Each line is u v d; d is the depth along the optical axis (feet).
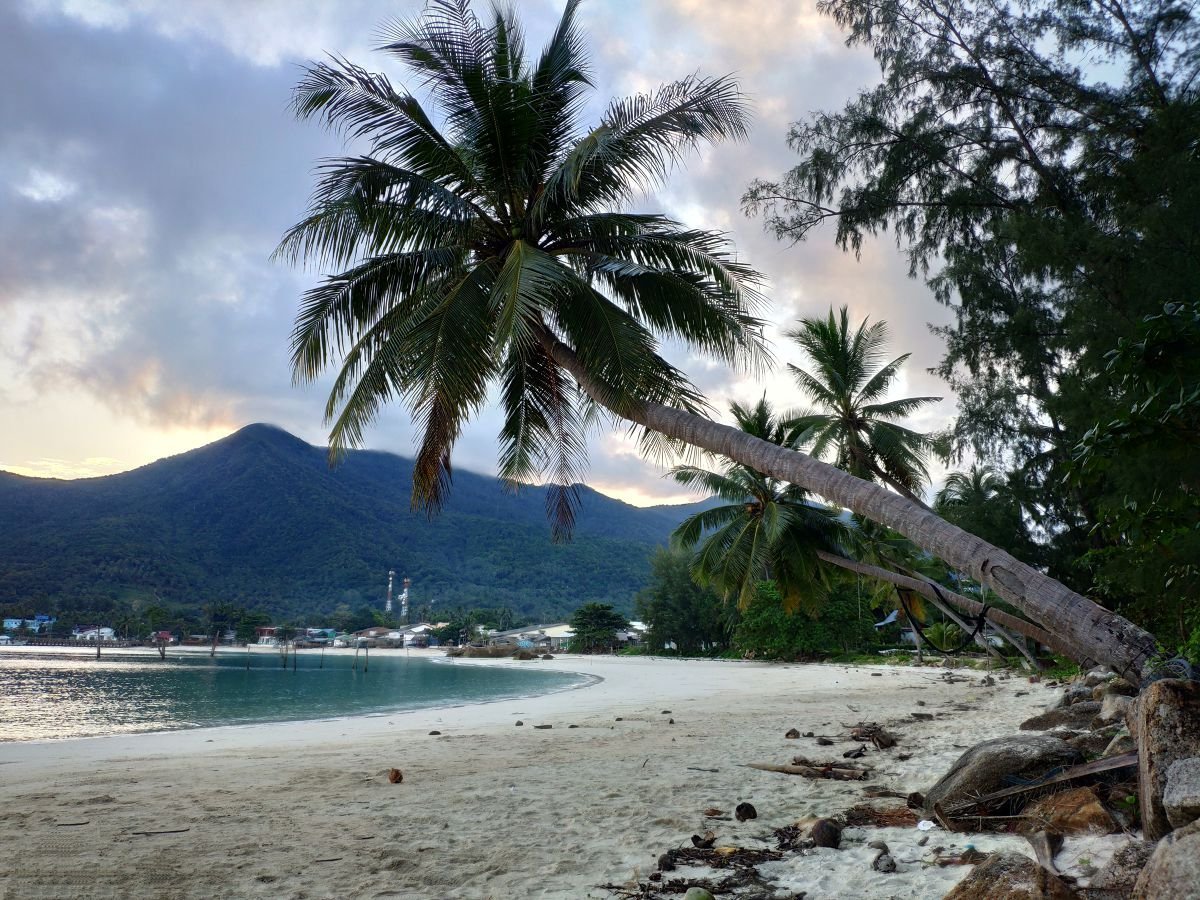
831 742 39.24
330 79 34.55
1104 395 43.04
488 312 33.76
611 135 32.55
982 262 62.28
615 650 338.13
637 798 25.18
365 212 34.65
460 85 34.30
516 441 44.11
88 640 528.22
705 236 36.40
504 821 22.22
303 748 46.78
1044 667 114.11
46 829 22.12
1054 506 82.94
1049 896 9.85
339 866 17.71
